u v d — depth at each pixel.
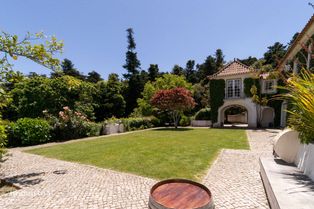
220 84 24.70
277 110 22.50
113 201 4.26
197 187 2.92
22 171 6.65
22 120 12.83
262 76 22.73
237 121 33.88
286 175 4.24
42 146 12.10
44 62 6.42
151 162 7.39
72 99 25.84
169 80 36.41
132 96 44.94
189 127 24.47
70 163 7.62
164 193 2.72
